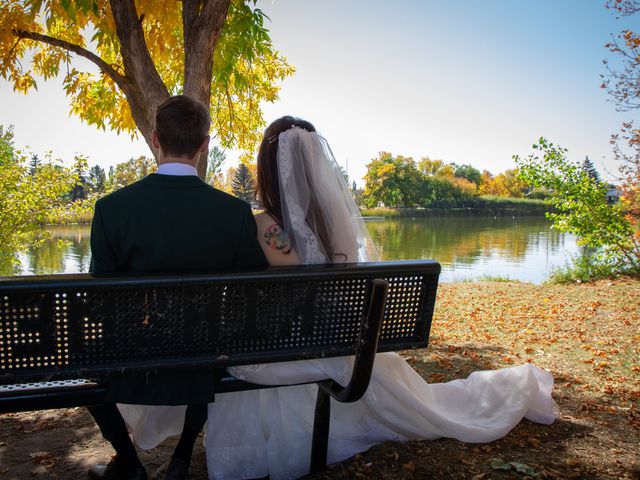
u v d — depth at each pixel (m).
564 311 7.48
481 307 8.22
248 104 7.29
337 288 1.82
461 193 124.69
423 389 2.64
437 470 2.36
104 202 1.81
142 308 1.60
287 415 2.31
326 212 2.20
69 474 2.46
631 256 11.46
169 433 2.32
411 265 1.88
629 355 4.87
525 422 2.98
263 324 1.75
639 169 11.14
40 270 13.74
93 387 1.71
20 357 1.52
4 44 4.77
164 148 1.87
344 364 2.01
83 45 5.92
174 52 5.85
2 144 9.89
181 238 1.79
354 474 2.30
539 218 91.62
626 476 2.37
